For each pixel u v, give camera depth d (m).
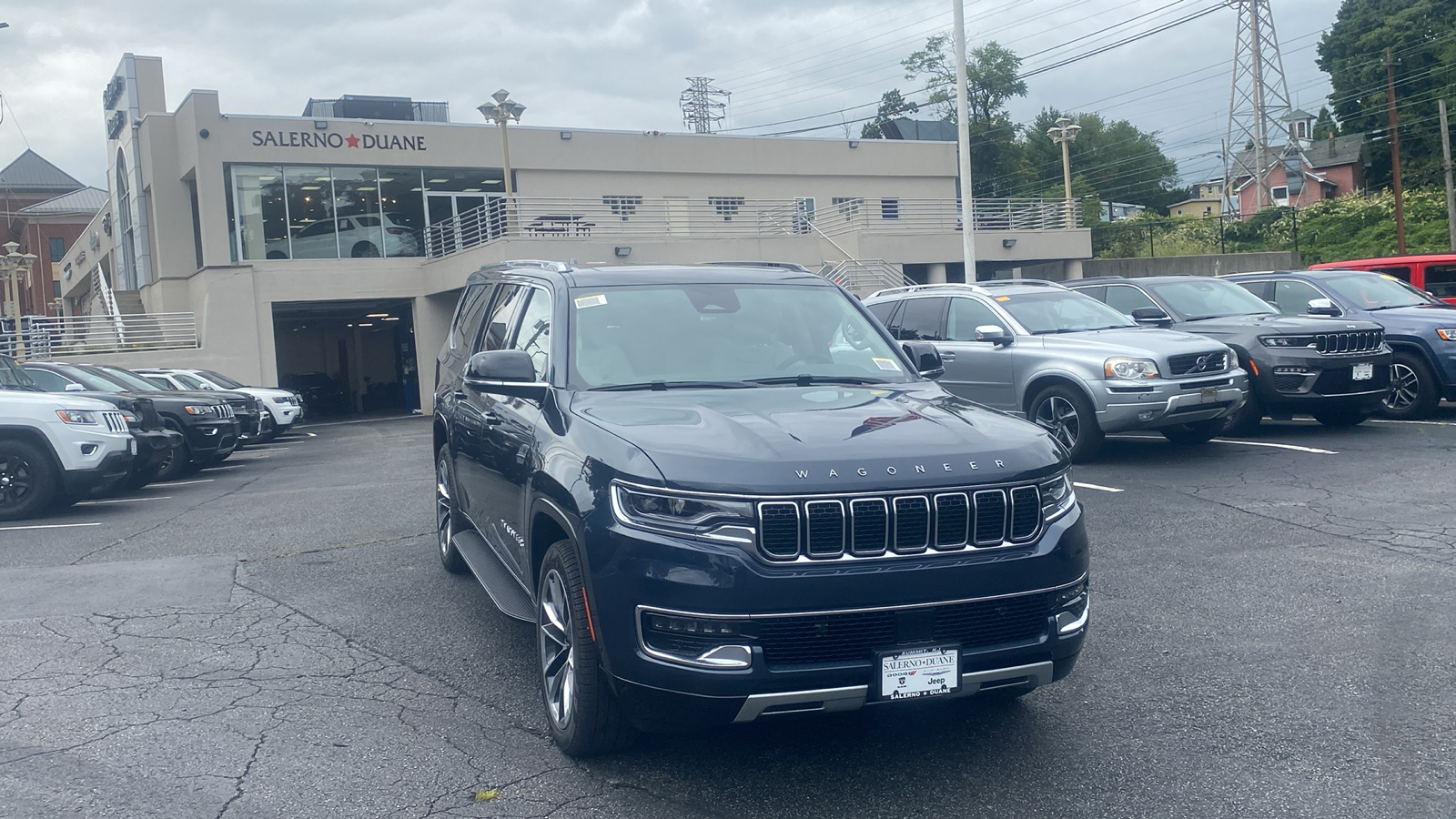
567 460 4.09
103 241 45.34
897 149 42.34
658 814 3.69
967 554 3.67
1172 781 3.85
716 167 39.06
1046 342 10.68
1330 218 51.62
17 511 10.58
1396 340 12.66
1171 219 56.38
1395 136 43.25
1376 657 5.04
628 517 3.70
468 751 4.29
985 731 4.36
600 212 32.41
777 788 3.88
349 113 37.53
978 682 3.69
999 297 11.54
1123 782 3.86
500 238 28.03
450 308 34.47
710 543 3.56
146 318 32.50
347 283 33.06
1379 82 64.25
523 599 5.00
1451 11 62.50
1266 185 57.25
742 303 5.47
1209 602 5.99
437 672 5.28
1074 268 37.22
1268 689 4.70
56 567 7.93
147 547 8.70
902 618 3.61
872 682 3.59
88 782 4.03
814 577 3.53
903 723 4.46
